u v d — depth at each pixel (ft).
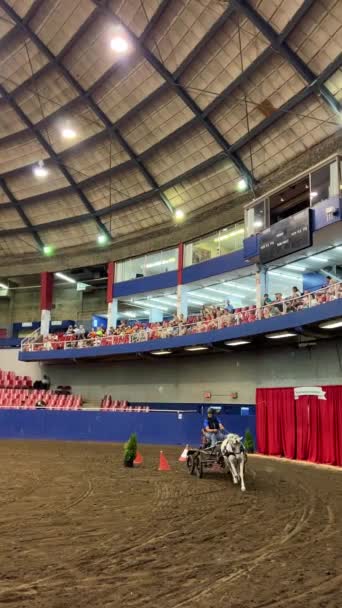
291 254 81.61
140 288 117.91
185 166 104.32
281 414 69.92
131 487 41.70
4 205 132.16
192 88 83.25
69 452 71.26
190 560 21.54
